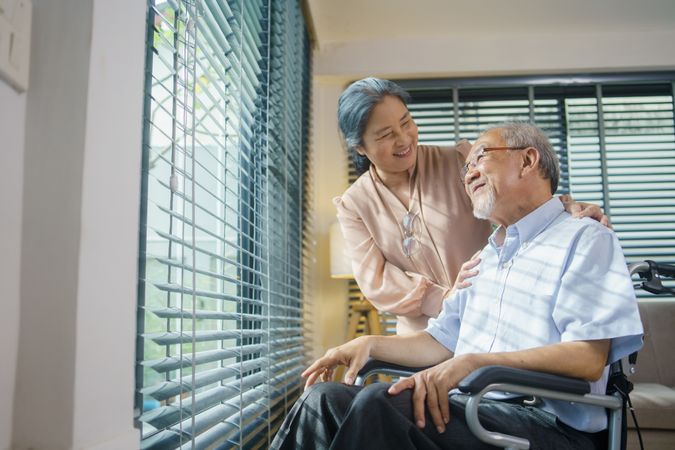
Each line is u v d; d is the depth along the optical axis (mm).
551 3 3387
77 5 840
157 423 1061
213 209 2299
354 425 1021
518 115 3910
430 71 3756
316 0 3307
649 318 3342
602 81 3854
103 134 860
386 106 1831
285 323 2566
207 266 2305
